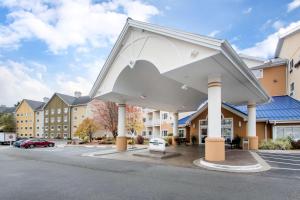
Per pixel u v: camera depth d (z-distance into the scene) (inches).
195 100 876.6
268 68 1035.3
